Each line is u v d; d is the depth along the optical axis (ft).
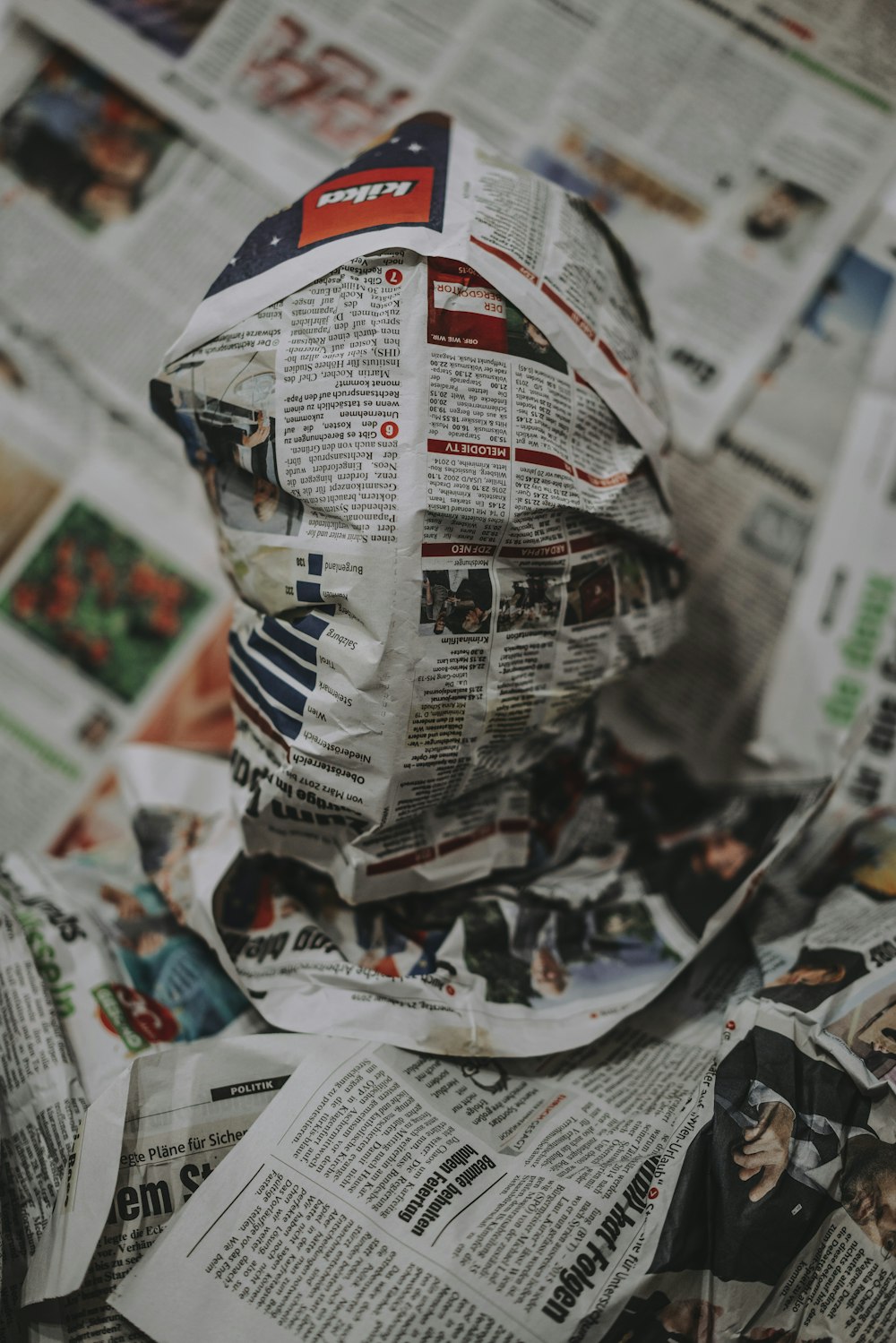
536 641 1.41
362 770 1.39
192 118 2.25
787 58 2.12
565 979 1.61
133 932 1.76
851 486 2.07
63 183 2.30
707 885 1.76
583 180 2.16
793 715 2.10
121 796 2.19
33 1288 1.30
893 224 2.06
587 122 2.16
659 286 2.14
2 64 2.31
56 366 2.33
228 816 1.82
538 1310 1.23
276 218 1.46
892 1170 1.33
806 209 2.10
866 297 2.07
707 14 2.15
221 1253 1.30
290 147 2.22
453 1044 1.49
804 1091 1.38
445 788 1.46
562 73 2.18
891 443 2.06
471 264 1.33
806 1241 1.30
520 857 1.65
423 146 1.50
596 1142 1.41
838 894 1.74
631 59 2.17
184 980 1.69
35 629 2.34
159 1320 1.27
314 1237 1.30
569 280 1.45
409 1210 1.31
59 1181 1.40
